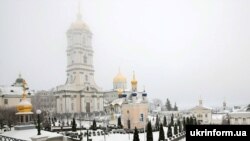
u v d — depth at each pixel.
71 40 155.12
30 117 58.38
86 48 157.12
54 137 46.38
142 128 85.75
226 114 145.12
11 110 97.12
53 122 100.69
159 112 164.50
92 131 79.06
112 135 75.50
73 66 153.25
